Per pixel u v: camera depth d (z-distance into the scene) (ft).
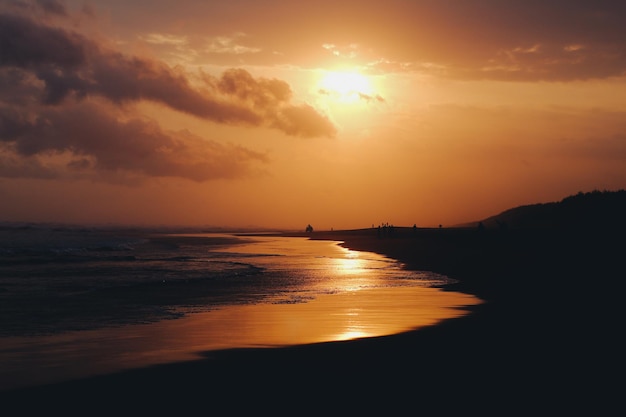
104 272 95.91
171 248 196.34
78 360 36.17
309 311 57.26
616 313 52.16
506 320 49.80
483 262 114.93
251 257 148.15
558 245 128.77
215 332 45.83
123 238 294.87
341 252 175.11
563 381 29.84
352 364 34.22
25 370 33.76
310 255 159.12
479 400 26.99
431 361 34.58
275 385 30.09
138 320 51.57
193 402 27.53
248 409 26.40
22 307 58.03
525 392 28.07
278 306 60.75
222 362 35.37
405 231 346.13
